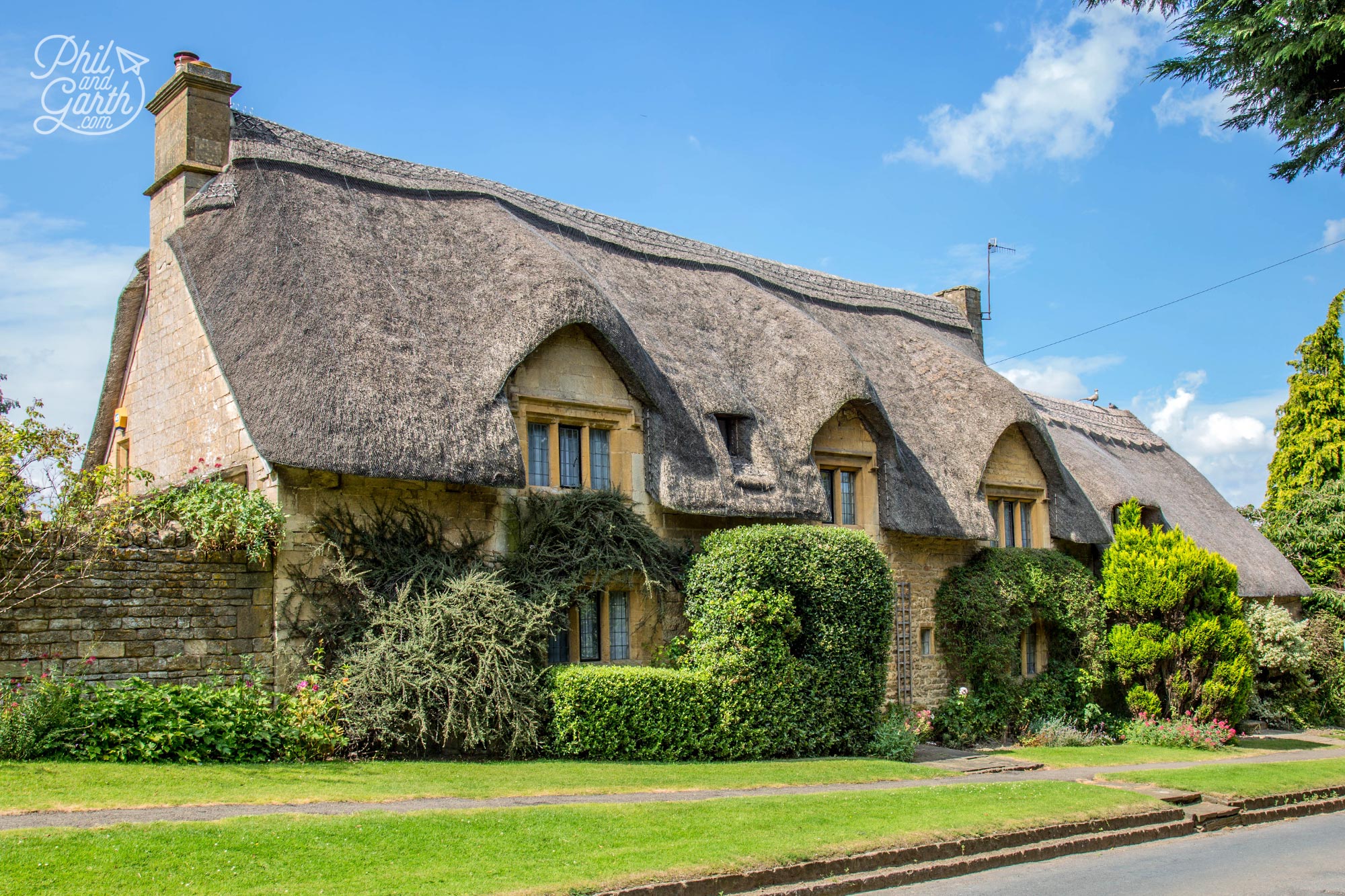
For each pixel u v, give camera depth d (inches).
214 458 607.5
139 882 289.9
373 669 508.4
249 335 558.9
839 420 802.8
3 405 485.7
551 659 621.0
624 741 578.2
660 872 341.7
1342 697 1170.6
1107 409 1358.3
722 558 640.4
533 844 359.6
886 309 1053.2
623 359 655.8
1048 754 775.1
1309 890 406.0
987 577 863.7
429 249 658.8
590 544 619.2
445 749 544.1
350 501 550.0
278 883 299.7
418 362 571.2
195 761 450.6
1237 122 631.2
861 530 805.2
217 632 501.4
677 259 869.2
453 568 564.4
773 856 374.0
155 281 703.1
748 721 626.8
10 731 418.6
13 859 294.4
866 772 592.7
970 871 422.9
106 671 468.4
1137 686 926.4
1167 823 538.0
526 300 621.3
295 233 600.4
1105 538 995.9
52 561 460.4
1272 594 1149.1
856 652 682.2
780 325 818.8
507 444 569.9
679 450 673.0
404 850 338.3
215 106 690.8
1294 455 1560.0
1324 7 551.2
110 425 779.4
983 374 938.7
